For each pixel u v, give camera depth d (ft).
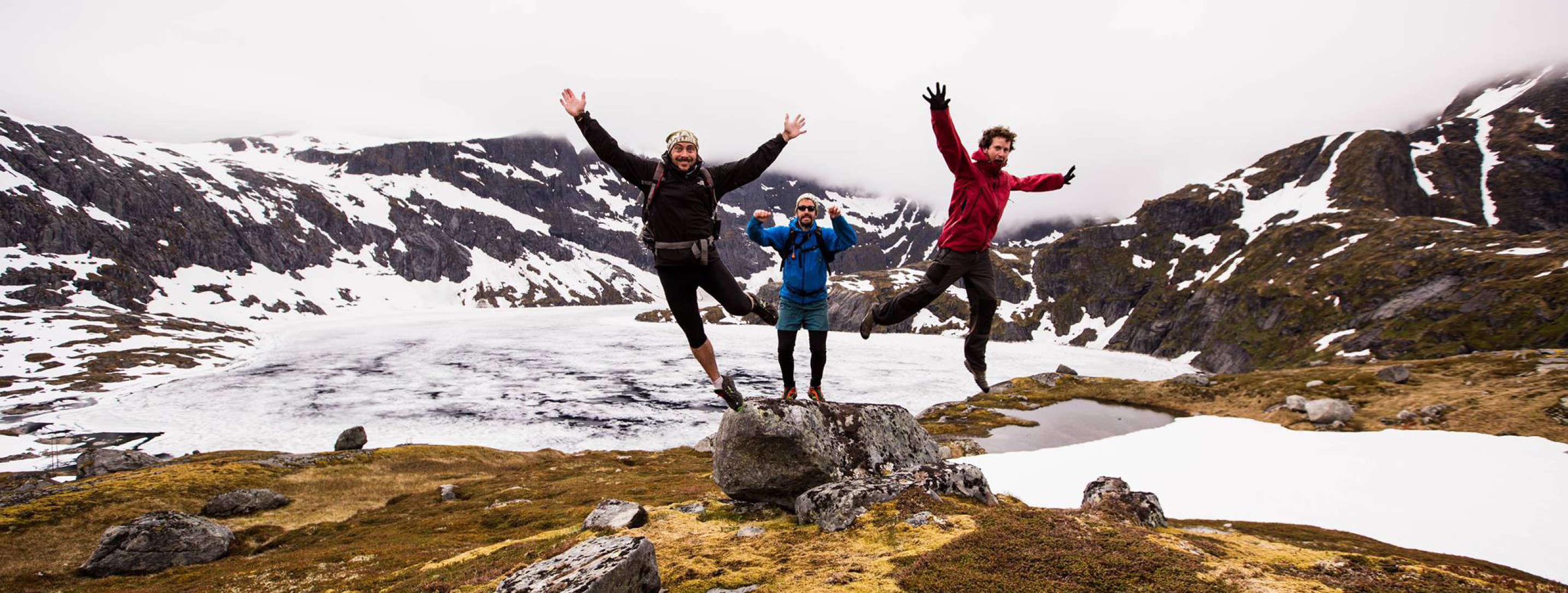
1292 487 157.48
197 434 310.45
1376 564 42.42
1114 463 184.03
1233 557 42.88
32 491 156.87
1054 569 39.32
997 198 26.22
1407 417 220.84
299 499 163.94
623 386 476.13
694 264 22.99
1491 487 149.18
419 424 347.15
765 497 61.16
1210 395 314.76
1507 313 504.84
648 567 40.50
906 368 608.19
